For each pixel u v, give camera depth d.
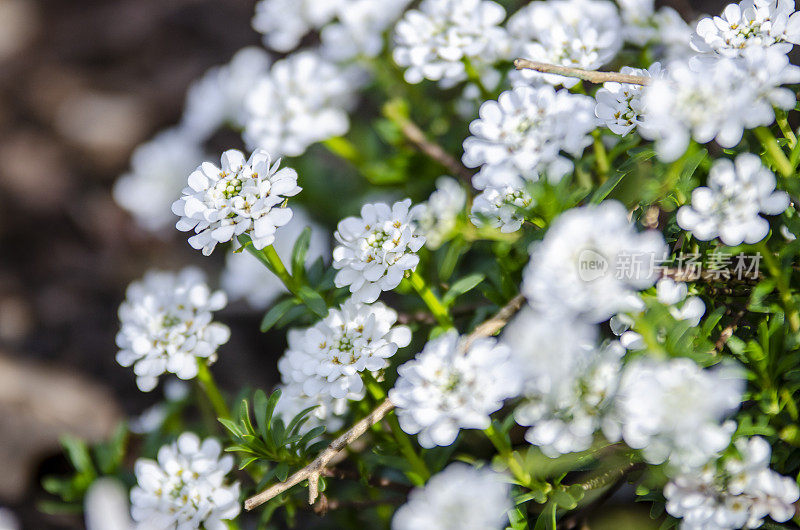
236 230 0.75
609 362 0.74
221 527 0.77
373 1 0.88
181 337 0.78
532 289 0.73
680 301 0.76
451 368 0.74
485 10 0.80
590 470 0.78
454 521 0.74
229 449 0.76
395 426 0.78
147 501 0.77
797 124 0.83
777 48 0.74
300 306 0.79
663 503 0.76
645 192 0.76
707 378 0.73
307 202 0.94
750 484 0.74
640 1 0.83
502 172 0.76
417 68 0.81
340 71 0.92
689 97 0.73
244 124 0.93
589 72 0.75
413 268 0.75
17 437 0.95
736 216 0.74
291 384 0.79
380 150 0.95
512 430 0.80
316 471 0.75
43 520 0.93
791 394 0.77
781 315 0.75
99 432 0.96
